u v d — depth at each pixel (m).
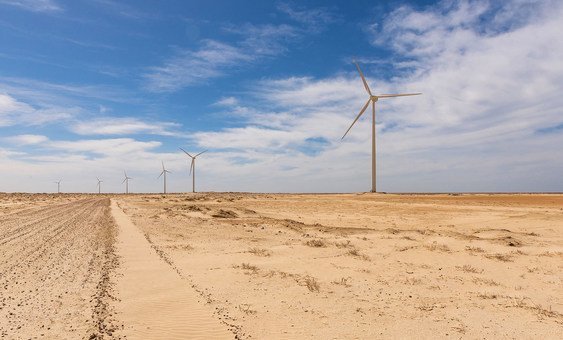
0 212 61.56
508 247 26.77
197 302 13.76
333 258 22.78
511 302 14.51
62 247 26.09
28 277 17.30
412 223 45.28
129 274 18.09
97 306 13.00
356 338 10.88
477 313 13.25
